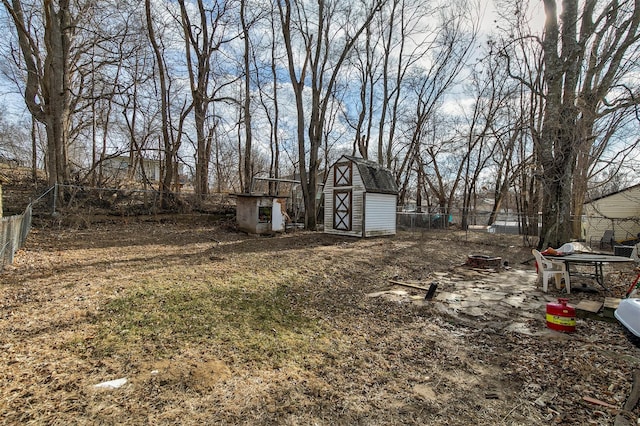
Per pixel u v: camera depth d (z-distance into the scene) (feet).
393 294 22.50
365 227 50.88
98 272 22.91
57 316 15.21
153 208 50.65
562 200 36.58
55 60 42.57
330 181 55.52
